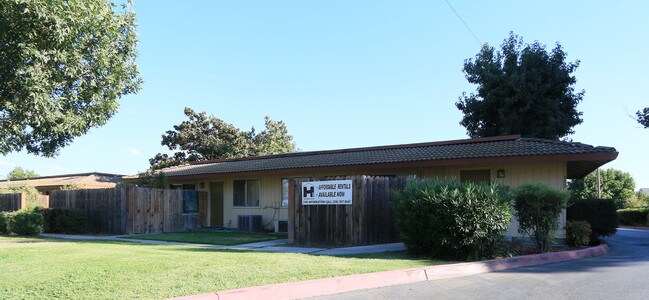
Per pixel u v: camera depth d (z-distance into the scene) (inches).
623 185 2132.1
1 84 327.0
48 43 327.9
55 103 350.6
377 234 527.8
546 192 449.1
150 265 339.0
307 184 547.8
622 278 325.7
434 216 406.9
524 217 456.8
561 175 550.3
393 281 314.3
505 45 1149.7
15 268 325.7
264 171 753.0
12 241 547.8
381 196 536.4
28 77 322.0
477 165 601.9
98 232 742.5
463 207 398.3
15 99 331.3
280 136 1919.3
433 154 632.4
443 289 294.7
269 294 266.8
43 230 707.4
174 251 434.9
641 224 1289.4
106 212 740.7
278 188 781.3
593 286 297.6
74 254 400.5
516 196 455.8
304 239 542.6
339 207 523.8
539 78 1059.9
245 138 1611.7
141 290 263.4
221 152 1508.4
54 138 425.4
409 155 660.1
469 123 1171.3
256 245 533.6
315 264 350.9
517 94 1053.8
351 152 828.6
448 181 434.9
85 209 767.7
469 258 401.4
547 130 1035.3
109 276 299.3
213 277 298.5
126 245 503.2
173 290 263.6
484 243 402.6
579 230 510.9
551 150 539.8
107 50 388.8
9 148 413.4
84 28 350.9
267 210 791.7
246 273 311.9
